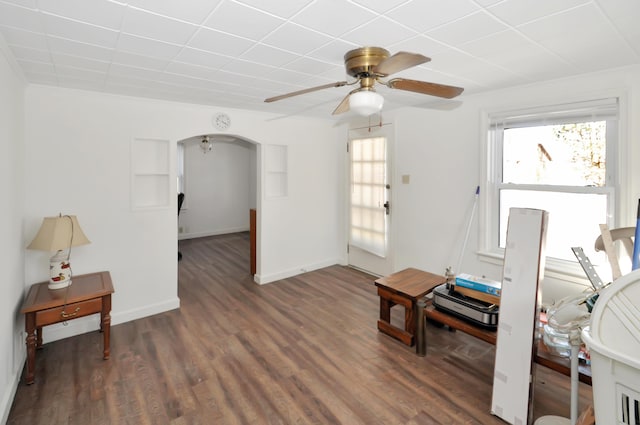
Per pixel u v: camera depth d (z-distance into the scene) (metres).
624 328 0.82
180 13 1.58
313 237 4.88
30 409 2.04
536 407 2.05
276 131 4.33
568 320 1.77
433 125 3.73
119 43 1.93
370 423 1.93
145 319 3.30
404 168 4.08
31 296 2.45
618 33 1.84
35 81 2.64
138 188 3.38
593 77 2.57
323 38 1.87
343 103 2.16
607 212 2.63
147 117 3.29
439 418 1.97
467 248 3.49
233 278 4.60
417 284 2.88
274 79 2.67
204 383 2.30
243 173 8.31
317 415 2.00
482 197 3.32
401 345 2.79
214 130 3.74
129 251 3.24
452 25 1.72
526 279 1.88
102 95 3.02
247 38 1.87
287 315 3.39
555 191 2.91
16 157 2.34
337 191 5.11
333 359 2.59
